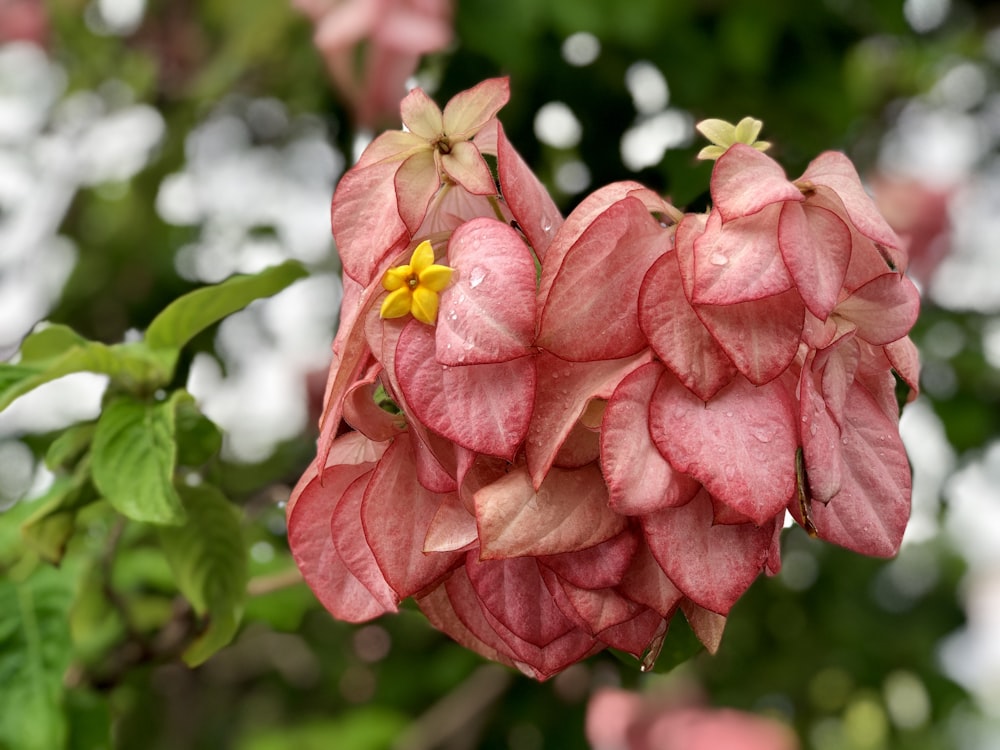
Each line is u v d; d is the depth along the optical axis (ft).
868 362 1.63
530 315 1.45
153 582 2.88
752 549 1.51
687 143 2.32
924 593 4.57
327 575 1.68
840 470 1.51
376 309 1.52
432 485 1.53
